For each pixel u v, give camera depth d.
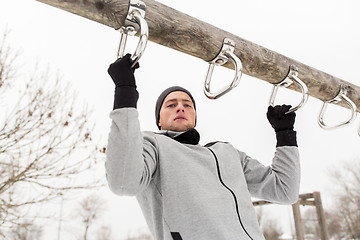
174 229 0.95
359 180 21.12
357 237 20.09
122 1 0.80
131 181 0.88
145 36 0.79
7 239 2.90
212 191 1.03
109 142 0.89
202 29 0.96
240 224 1.00
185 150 1.12
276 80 1.23
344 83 1.41
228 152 1.28
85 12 0.77
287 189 1.32
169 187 1.00
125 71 0.89
